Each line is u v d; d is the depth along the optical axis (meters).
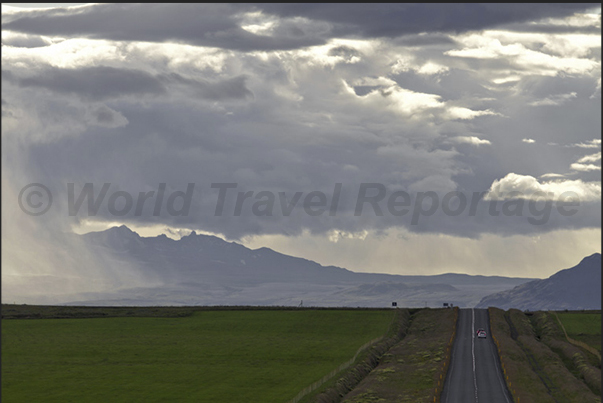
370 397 100.25
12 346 157.12
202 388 115.62
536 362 137.00
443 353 139.38
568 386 111.25
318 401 95.81
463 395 102.19
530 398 99.19
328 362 141.88
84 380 121.88
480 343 156.25
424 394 101.25
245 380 122.50
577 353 144.75
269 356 148.62
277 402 105.06
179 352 152.75
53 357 145.00
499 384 110.69
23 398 107.94
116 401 106.19
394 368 124.81
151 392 112.38
